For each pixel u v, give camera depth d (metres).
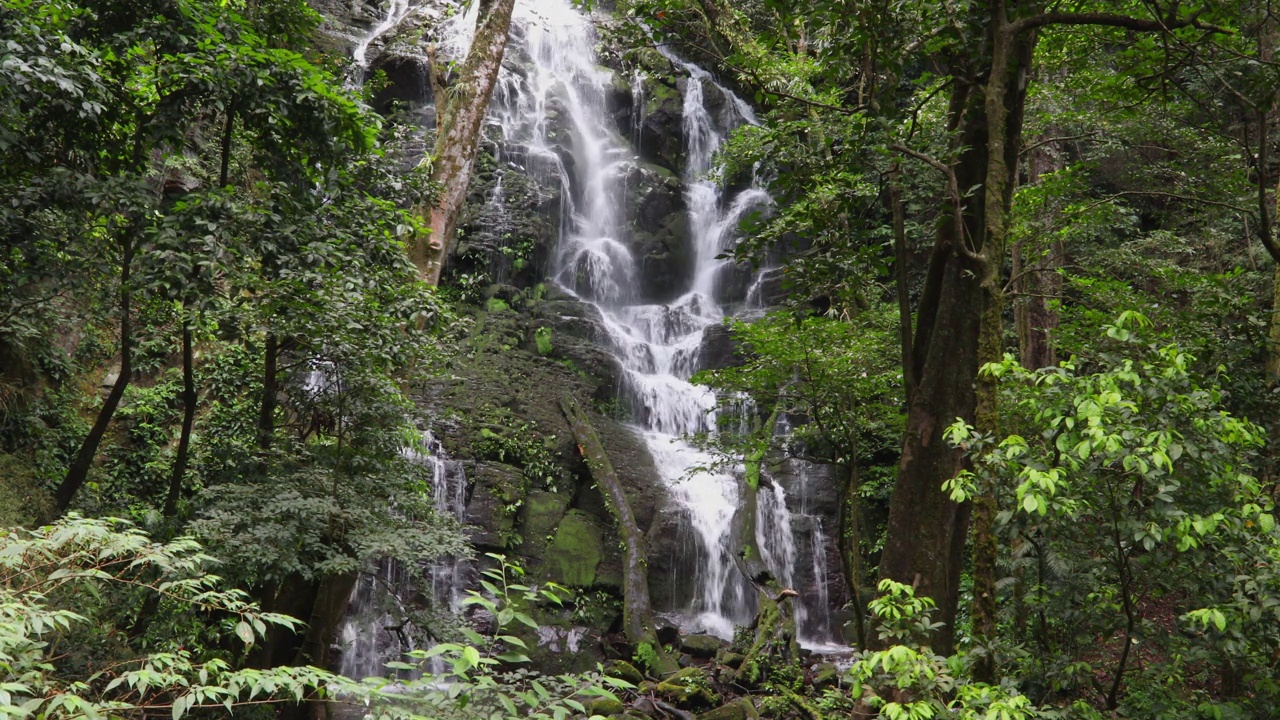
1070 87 11.29
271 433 8.35
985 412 5.95
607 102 24.66
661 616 14.05
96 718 3.24
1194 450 4.18
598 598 13.67
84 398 11.46
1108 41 10.33
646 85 24.62
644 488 15.67
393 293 8.17
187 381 8.05
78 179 6.86
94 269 7.23
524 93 23.03
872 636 6.09
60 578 4.25
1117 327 4.67
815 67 11.99
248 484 7.71
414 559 7.40
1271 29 10.11
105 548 3.99
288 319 7.45
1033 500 4.17
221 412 9.55
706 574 15.04
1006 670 5.35
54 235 7.29
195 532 6.76
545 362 17.17
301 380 8.69
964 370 6.70
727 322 11.08
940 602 6.42
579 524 14.41
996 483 4.79
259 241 7.23
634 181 23.02
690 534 15.11
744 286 22.53
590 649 12.82
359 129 7.98
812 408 11.02
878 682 5.15
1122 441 4.23
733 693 11.80
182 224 6.97
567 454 15.43
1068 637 5.35
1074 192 12.98
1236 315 8.16
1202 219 15.42
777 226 8.08
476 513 13.57
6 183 7.07
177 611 7.10
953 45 7.30
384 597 8.09
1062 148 15.72
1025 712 4.23
